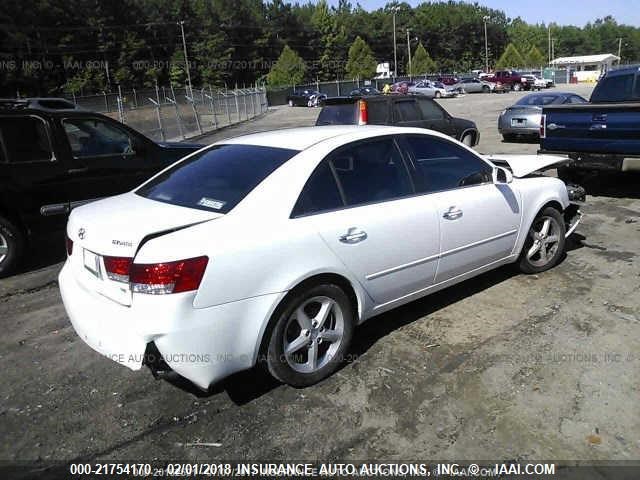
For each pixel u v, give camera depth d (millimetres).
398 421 2982
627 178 9398
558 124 7824
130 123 19062
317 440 2857
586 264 5266
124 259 2836
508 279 4918
